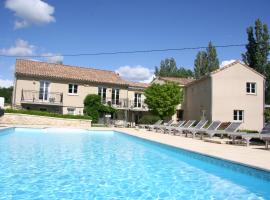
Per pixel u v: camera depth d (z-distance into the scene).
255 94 30.89
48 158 11.59
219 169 9.88
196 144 14.98
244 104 30.59
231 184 8.04
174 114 37.12
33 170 9.11
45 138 19.89
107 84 37.97
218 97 30.19
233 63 30.83
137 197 6.61
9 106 35.72
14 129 23.94
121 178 8.47
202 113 32.72
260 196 6.89
